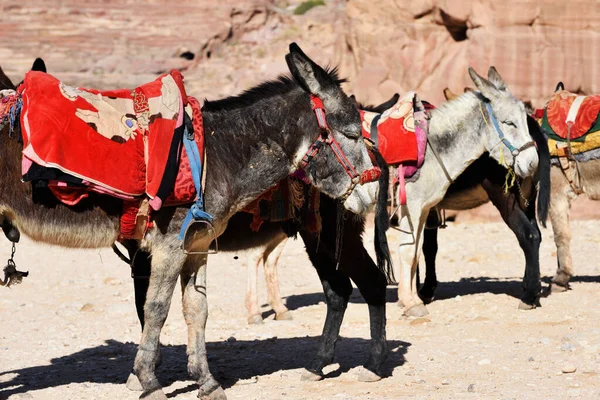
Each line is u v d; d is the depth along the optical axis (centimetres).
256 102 716
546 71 2170
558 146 1210
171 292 682
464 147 1087
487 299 1188
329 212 783
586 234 1839
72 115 638
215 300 1264
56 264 1653
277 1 4672
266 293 1330
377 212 730
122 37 4031
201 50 4038
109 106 660
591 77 2152
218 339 980
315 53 3838
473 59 2223
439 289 1301
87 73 3791
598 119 1190
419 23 2403
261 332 1015
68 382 782
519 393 695
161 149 657
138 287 791
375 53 2456
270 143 709
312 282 1423
